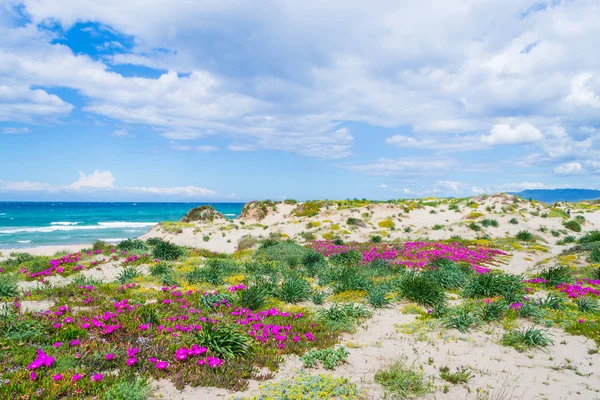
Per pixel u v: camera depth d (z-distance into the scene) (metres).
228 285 13.86
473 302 11.69
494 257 23.53
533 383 6.43
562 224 41.22
